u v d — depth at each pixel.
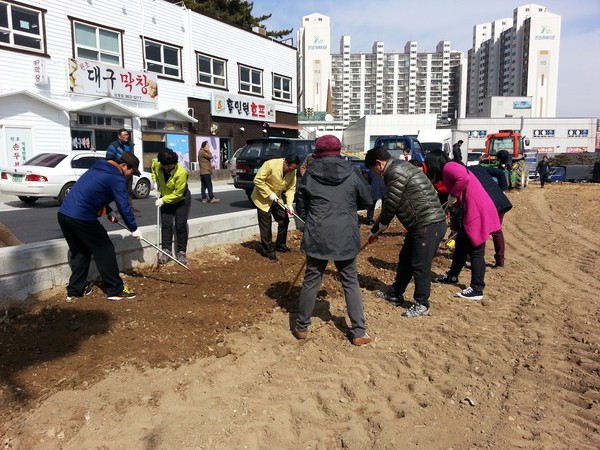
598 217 12.24
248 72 26.30
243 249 7.27
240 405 3.22
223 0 34.34
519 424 3.08
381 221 4.77
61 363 3.57
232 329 4.35
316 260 4.07
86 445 2.78
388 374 3.72
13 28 15.45
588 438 2.95
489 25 131.75
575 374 3.73
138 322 4.29
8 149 15.35
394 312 4.98
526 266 7.11
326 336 4.32
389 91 138.00
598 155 66.19
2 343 3.80
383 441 2.88
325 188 3.98
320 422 3.09
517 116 90.12
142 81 19.62
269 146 11.78
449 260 7.27
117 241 5.54
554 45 105.38
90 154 12.83
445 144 25.41
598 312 5.10
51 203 12.91
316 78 107.69
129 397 3.23
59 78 16.78
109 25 18.48
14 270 4.45
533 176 35.16
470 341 4.32
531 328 4.64
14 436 2.84
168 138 21.42
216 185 20.59
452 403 3.32
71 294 4.73
